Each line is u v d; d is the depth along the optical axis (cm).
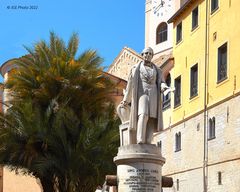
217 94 3319
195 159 3528
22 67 3192
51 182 3033
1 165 3089
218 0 3403
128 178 1409
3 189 4762
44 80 3073
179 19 4081
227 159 3091
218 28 3378
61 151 2927
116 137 2881
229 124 3111
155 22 5644
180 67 3972
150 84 1457
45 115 2983
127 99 1477
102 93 3175
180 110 3878
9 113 3036
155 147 1430
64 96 3069
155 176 1415
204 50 3550
